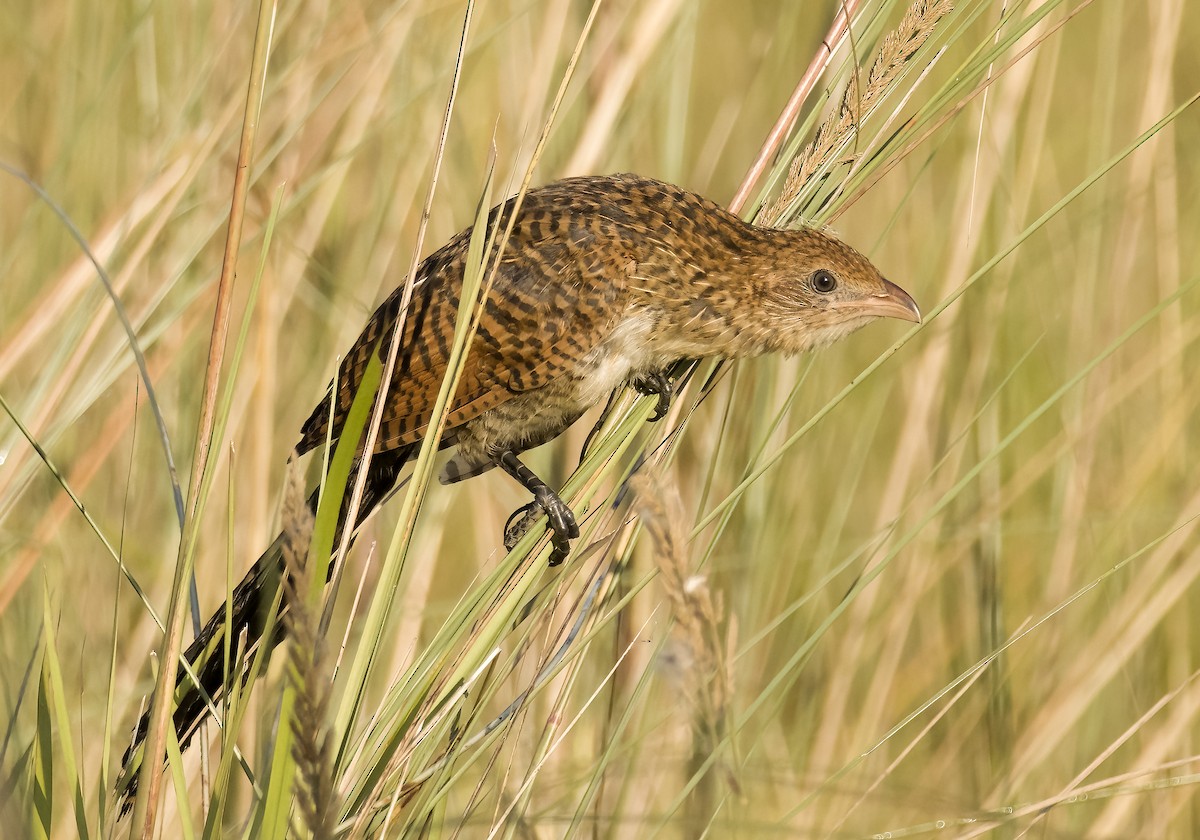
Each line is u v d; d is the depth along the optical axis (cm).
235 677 955
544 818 1152
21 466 1216
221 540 1463
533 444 1311
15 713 1005
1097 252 1622
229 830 1080
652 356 1270
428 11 1566
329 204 1552
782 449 1022
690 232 1251
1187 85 1862
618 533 1066
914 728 1539
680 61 1538
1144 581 1473
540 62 1495
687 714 667
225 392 854
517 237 1243
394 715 948
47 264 1614
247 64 1561
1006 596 1650
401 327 913
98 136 1641
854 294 1267
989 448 1566
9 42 1728
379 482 1271
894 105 1220
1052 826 1444
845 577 1581
